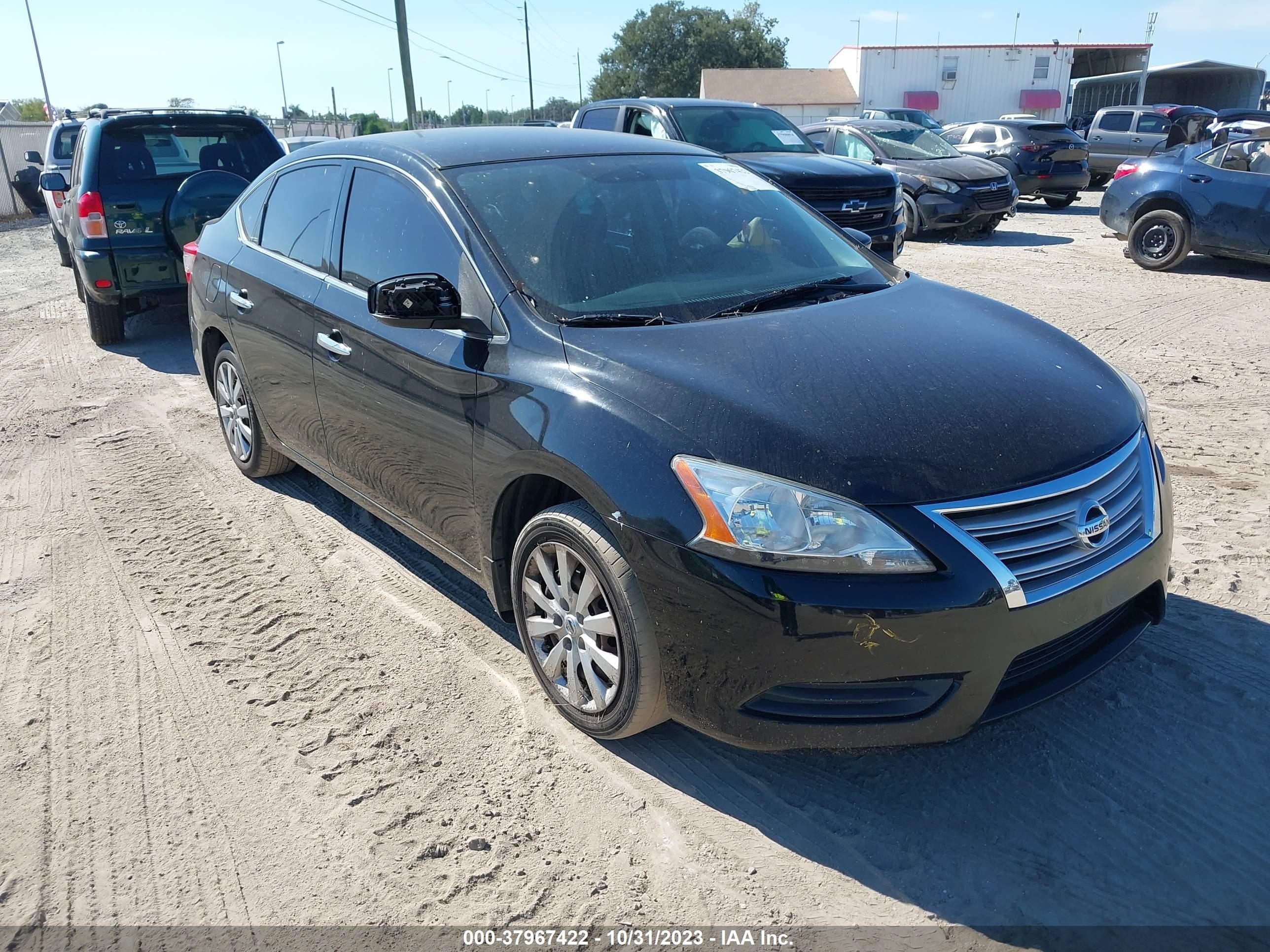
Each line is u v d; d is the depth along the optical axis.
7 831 2.68
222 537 4.52
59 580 4.12
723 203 3.88
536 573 3.03
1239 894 2.35
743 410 2.56
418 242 3.51
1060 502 2.50
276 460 5.01
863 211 9.94
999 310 3.49
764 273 3.54
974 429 2.56
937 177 13.07
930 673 2.36
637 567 2.57
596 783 2.81
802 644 2.36
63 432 6.10
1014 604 2.37
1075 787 2.72
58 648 3.59
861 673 2.37
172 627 3.72
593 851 2.55
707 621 2.46
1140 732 2.94
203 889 2.46
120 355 8.14
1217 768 2.78
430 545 3.63
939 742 2.44
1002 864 2.47
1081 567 2.52
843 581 2.34
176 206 7.51
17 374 7.57
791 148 10.75
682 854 2.54
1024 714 3.04
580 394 2.76
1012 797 2.70
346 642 3.59
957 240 13.66
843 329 3.05
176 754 2.98
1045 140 17.17
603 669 2.79
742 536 2.40
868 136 14.34
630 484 2.56
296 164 4.50
